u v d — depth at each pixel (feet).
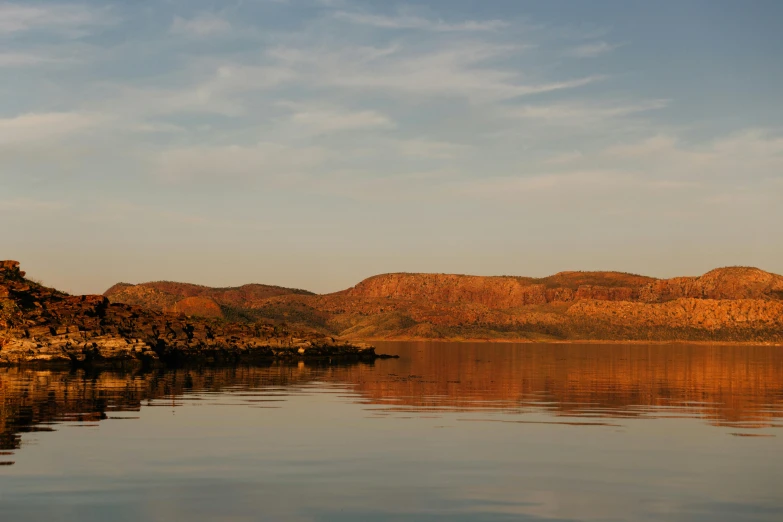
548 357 371.76
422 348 565.94
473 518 54.90
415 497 60.08
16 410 105.60
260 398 128.47
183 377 179.73
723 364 309.22
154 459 72.28
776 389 162.40
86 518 53.93
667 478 67.10
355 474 67.36
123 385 151.12
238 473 67.21
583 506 58.18
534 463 72.59
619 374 217.15
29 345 219.20
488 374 209.15
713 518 55.72
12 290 249.14
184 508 56.59
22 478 64.28
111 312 281.33
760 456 76.74
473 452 77.51
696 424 99.76
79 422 94.12
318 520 54.24
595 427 95.61
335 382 170.60
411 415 106.01
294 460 72.79
